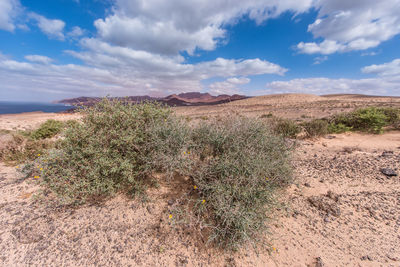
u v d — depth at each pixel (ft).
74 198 7.61
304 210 8.38
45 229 7.00
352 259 6.09
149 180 9.42
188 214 7.06
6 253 6.13
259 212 6.57
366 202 8.97
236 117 11.38
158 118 9.57
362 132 23.03
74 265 5.82
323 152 16.78
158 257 6.10
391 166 12.66
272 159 8.64
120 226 7.19
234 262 5.94
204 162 9.21
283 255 6.23
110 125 8.75
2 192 9.32
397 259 6.03
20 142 15.79
